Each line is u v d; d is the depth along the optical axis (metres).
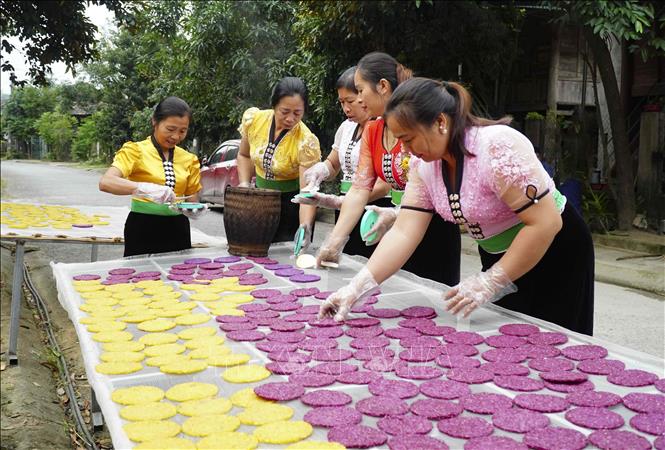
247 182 4.13
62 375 4.34
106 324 2.36
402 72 2.91
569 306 2.58
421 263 3.38
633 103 9.25
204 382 1.83
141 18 9.06
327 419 1.56
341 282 3.01
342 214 3.16
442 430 1.50
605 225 6.59
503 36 9.16
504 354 2.00
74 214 5.48
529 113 9.69
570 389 1.73
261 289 2.89
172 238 3.88
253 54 11.22
